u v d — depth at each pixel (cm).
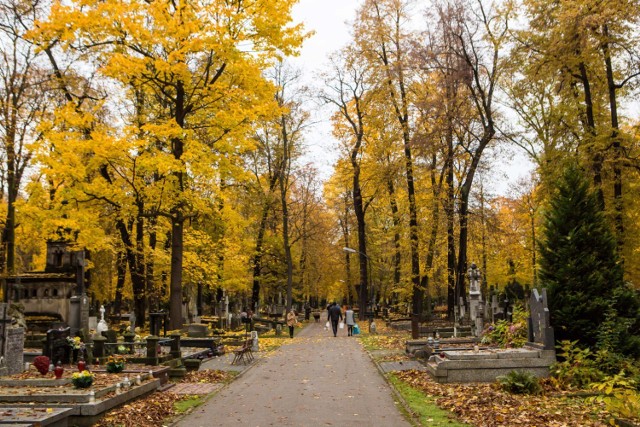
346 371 1784
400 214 3622
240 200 4409
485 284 4725
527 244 4347
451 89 3084
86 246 2381
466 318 3256
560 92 2764
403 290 3566
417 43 3061
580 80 2733
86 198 2195
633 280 2608
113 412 1059
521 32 2823
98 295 4509
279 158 4891
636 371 1354
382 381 1563
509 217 5084
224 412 1147
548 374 1424
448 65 2950
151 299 3638
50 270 2727
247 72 2175
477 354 1464
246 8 2159
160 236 3366
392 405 1207
